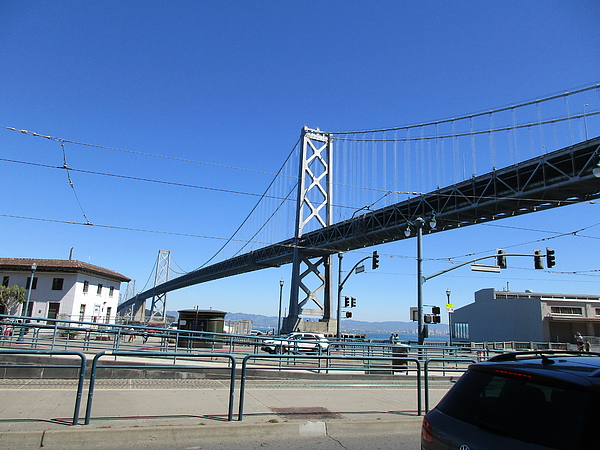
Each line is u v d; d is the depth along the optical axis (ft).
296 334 87.30
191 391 32.94
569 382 10.17
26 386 32.22
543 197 98.94
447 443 11.21
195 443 20.61
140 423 21.54
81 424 20.77
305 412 26.86
